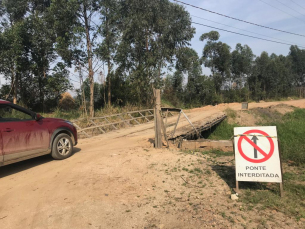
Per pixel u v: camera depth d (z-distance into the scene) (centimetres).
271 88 5184
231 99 4319
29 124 612
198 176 548
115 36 1889
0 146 542
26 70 2083
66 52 1736
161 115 859
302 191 450
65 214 388
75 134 754
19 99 2177
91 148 877
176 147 930
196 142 980
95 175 555
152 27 2219
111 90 2366
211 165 637
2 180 546
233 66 4625
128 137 1131
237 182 457
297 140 1041
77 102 2391
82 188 486
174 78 3484
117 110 1852
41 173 580
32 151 611
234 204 406
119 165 620
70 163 648
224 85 4353
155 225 356
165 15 2244
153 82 2242
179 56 2456
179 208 403
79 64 1845
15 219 379
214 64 4150
